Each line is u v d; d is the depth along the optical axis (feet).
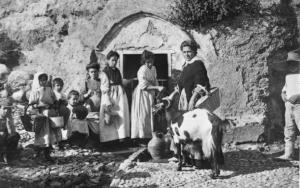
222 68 35.12
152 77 33.60
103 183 25.85
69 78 38.37
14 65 40.01
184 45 27.68
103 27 38.01
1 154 29.27
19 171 27.61
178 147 26.40
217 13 34.88
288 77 29.55
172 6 36.01
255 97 34.99
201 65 27.27
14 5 41.34
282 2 36.65
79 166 28.76
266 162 28.35
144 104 33.09
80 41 38.63
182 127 25.38
